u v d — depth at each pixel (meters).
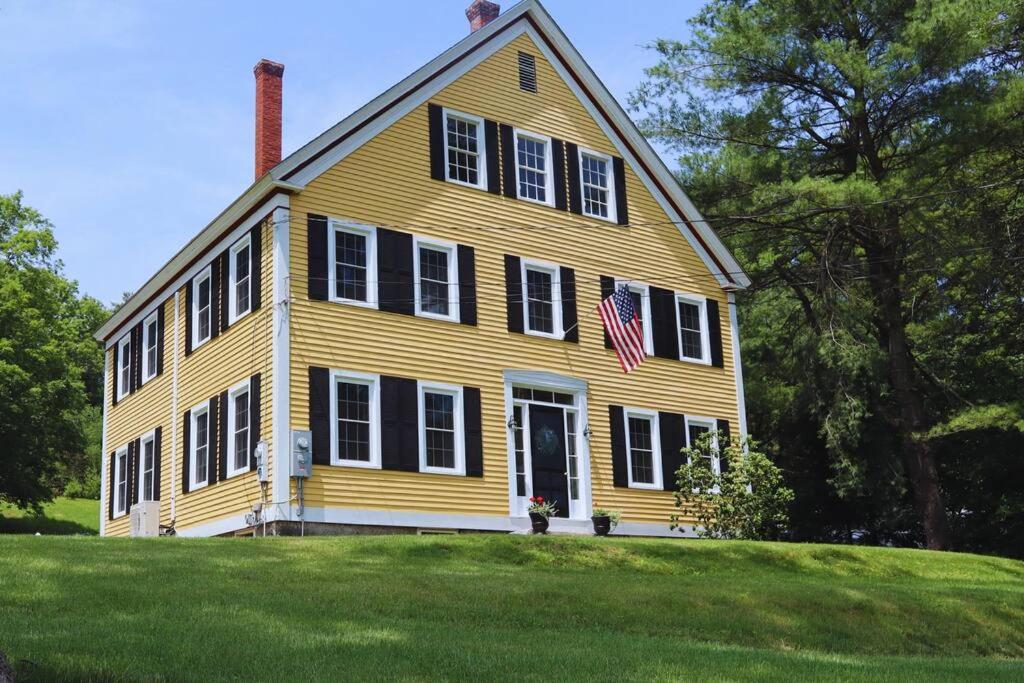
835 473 35.81
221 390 23.27
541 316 25.19
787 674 11.16
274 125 25.08
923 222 28.83
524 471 23.91
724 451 25.14
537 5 26.52
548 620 13.81
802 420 35.97
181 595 12.91
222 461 22.77
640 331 24.45
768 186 28.66
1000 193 30.50
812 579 19.53
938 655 15.08
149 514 25.00
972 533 36.53
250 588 13.73
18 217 43.91
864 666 12.25
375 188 23.05
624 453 25.52
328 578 14.86
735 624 14.71
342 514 20.95
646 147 28.00
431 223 23.70
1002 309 33.22
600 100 27.50
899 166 30.62
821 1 30.14
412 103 24.05
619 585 15.78
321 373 21.38
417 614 13.32
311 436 20.92
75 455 53.28
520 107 25.97
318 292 21.75
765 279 35.88
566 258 25.83
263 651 10.27
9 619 11.05
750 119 31.58
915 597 17.12
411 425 22.33
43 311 43.09
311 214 22.03
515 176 25.44
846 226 31.47
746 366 37.75
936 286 33.16
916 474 31.23
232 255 23.56
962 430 30.97
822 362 32.44
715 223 33.41
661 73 32.50
